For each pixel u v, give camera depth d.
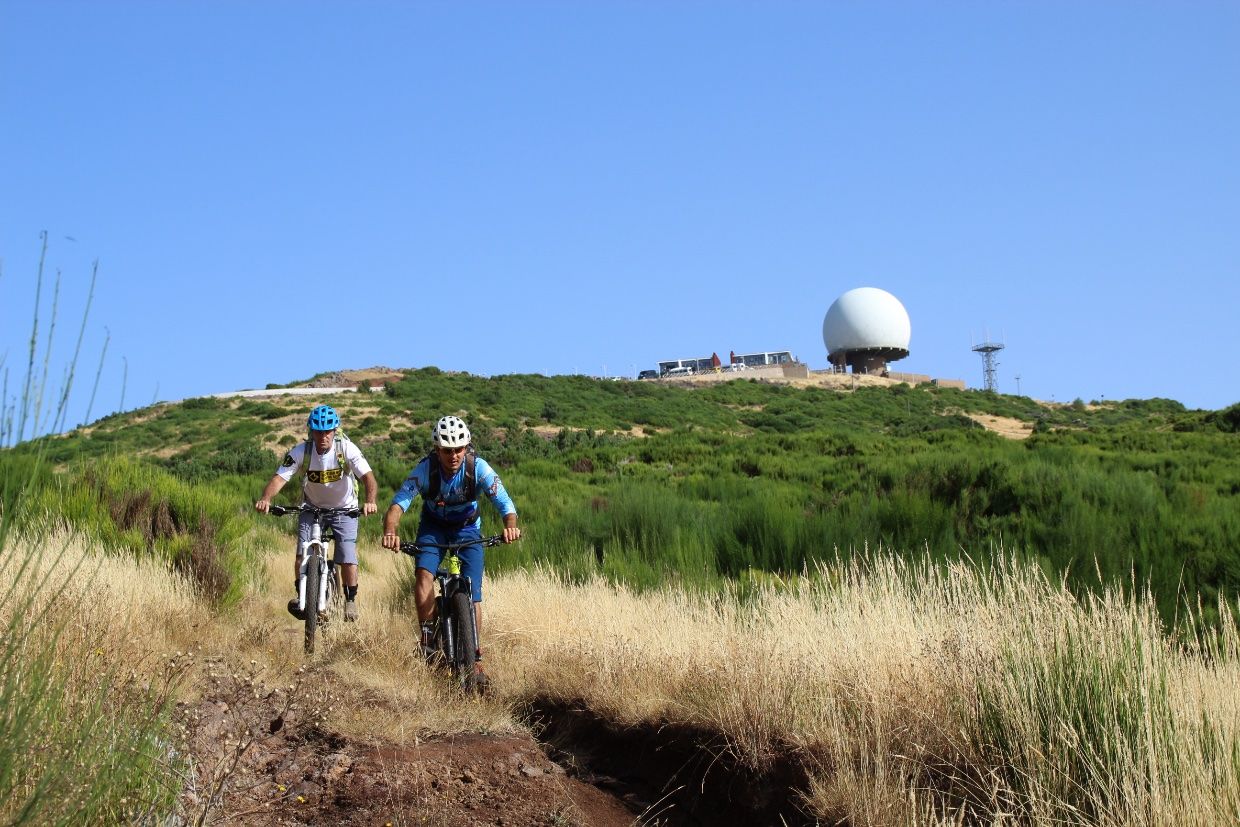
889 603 6.56
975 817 4.22
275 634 8.31
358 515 8.45
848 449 32.75
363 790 4.82
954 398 81.62
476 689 6.71
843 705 5.20
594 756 5.99
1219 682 4.84
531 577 11.26
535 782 5.27
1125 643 4.62
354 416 56.66
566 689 6.73
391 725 5.85
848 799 4.46
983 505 13.58
